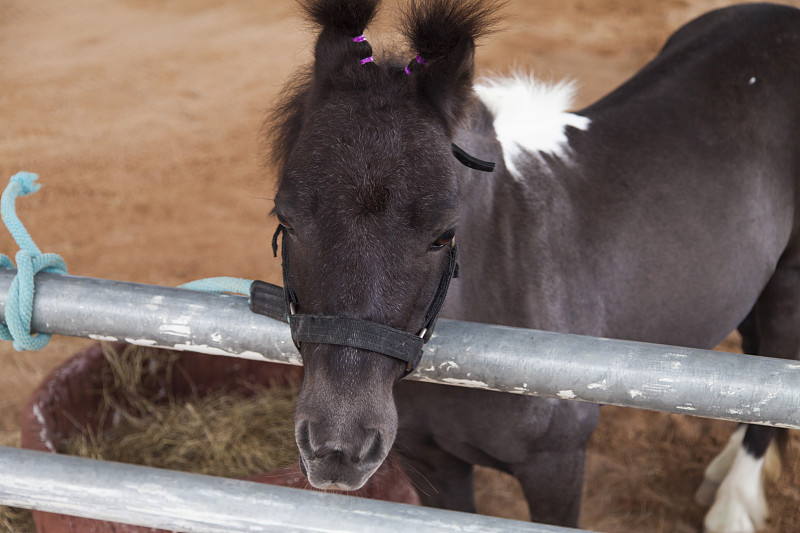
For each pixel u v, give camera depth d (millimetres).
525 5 16547
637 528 5469
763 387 2154
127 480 2477
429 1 3014
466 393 3695
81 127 12234
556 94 4617
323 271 2521
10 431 6543
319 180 2557
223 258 9016
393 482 3717
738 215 4570
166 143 11680
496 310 3758
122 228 9656
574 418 3926
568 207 4070
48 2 17578
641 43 14688
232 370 5531
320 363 2512
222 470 4871
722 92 4734
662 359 2230
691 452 6109
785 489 5789
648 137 4504
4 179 10766
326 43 2990
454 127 2961
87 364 4898
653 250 4301
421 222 2549
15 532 4871
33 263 2484
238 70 14102
